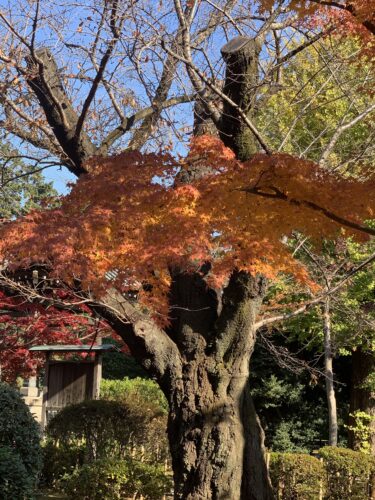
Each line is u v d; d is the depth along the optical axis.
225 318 7.05
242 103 6.51
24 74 7.61
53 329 11.12
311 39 7.17
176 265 6.19
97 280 5.39
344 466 9.16
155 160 5.64
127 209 5.25
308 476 9.09
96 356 11.75
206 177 5.30
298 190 4.92
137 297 7.15
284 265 6.18
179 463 6.93
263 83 6.58
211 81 6.82
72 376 11.88
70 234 4.91
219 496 6.75
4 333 11.82
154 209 5.29
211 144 5.48
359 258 10.41
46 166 8.18
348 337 11.95
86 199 5.51
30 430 7.71
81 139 7.58
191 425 6.93
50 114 7.59
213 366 7.02
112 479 8.76
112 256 5.32
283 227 5.40
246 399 7.21
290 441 15.98
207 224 5.31
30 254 4.89
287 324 11.94
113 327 6.81
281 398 15.91
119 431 9.94
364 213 5.00
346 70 9.23
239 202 5.19
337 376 16.16
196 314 7.25
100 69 7.19
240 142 6.56
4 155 8.44
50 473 9.72
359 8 4.77
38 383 22.45
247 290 6.95
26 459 7.56
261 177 4.92
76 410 10.02
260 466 7.05
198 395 6.96
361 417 14.04
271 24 6.91
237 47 6.53
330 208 4.99
